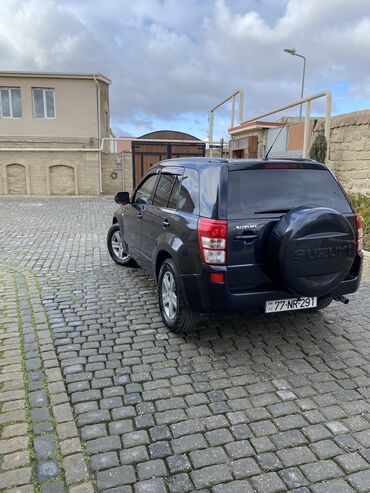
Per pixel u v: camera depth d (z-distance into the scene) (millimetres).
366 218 7766
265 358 3732
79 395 3145
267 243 3535
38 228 10844
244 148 15711
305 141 11039
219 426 2799
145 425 2801
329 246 3479
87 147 22047
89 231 10422
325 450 2574
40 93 21781
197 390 3223
